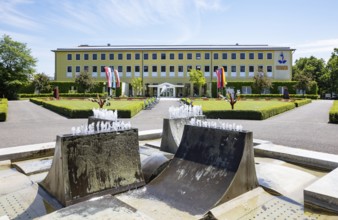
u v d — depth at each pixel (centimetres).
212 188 402
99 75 5722
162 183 448
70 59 5725
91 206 308
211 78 5609
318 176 513
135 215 288
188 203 382
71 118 1773
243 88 5122
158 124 1404
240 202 385
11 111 2281
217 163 438
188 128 517
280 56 5459
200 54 5638
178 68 5681
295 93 4950
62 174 378
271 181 476
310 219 339
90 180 398
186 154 493
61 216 284
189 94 5694
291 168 555
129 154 448
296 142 862
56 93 4103
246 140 418
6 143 873
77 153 391
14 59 4797
